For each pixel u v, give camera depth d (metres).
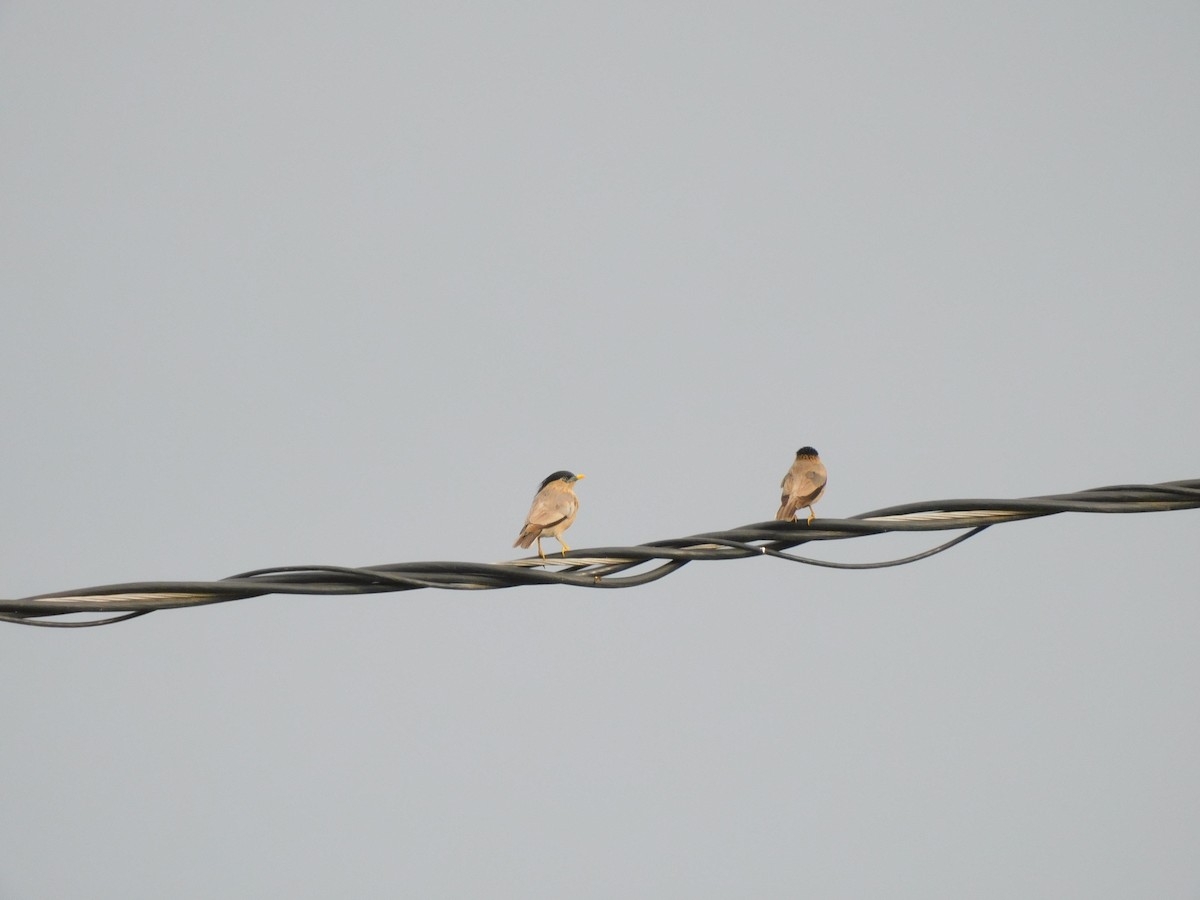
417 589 13.38
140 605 12.86
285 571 13.20
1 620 12.55
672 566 14.43
